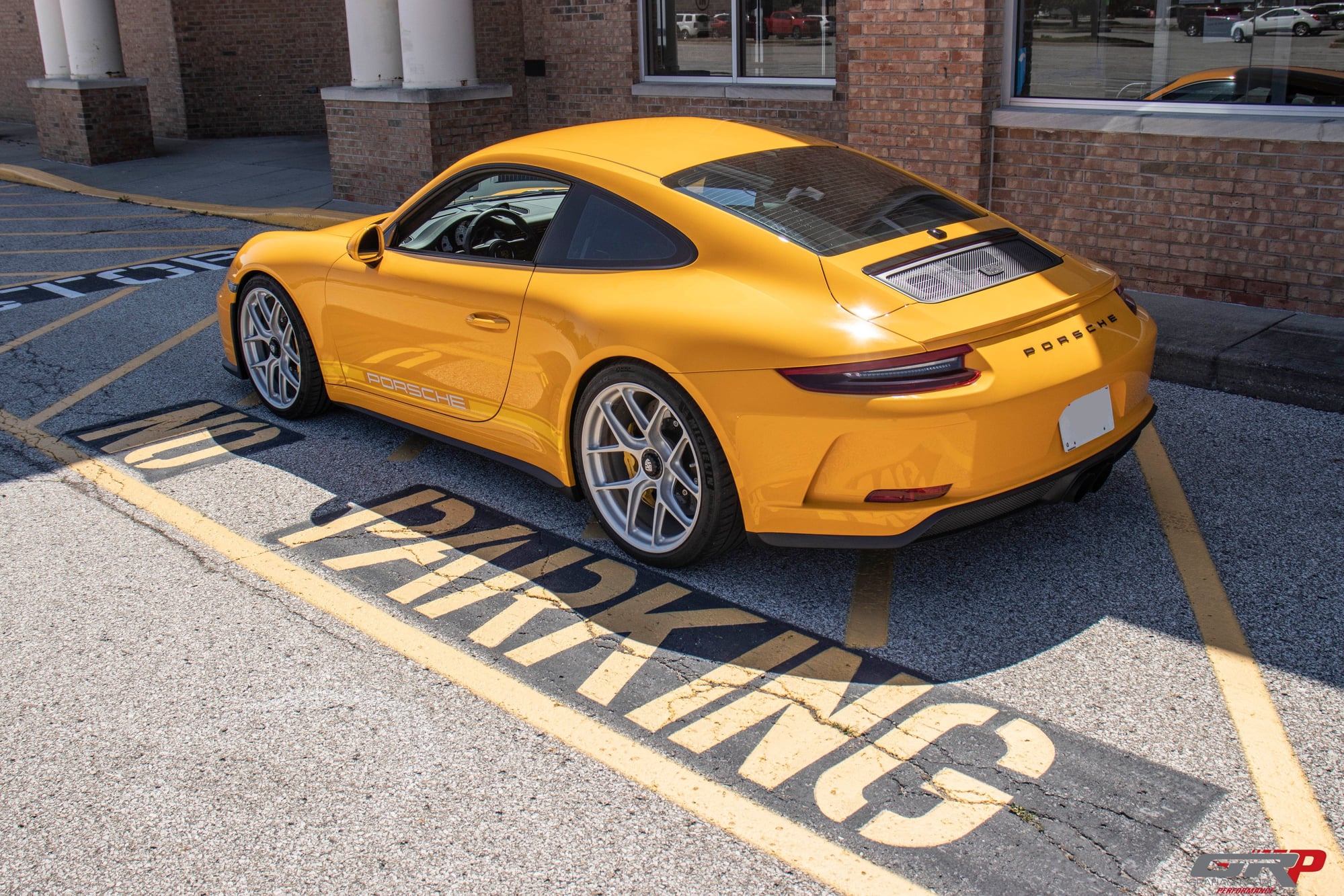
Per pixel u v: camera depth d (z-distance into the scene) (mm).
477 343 4406
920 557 4090
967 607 3721
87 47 15719
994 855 2604
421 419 4910
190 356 7016
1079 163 7270
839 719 3143
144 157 16281
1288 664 3324
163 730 3223
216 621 3811
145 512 4707
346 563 4195
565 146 4441
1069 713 3133
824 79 9805
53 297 8719
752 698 3262
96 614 3883
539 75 11867
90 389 6410
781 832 2713
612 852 2676
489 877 2611
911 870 2570
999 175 7637
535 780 2945
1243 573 3875
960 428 3314
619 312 3830
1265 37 6484
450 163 11383
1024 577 3908
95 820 2865
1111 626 3572
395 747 3105
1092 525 4285
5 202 13617
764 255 3688
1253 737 2996
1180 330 6266
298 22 17906
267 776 3002
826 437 3379
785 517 3561
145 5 17859
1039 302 3637
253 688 3412
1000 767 2912
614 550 4223
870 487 3404
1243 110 6680
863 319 3426
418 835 2760
